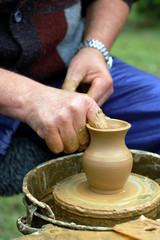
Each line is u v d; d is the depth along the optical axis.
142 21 10.08
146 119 1.71
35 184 1.33
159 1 9.62
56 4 1.65
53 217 1.06
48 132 1.25
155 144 1.66
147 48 7.55
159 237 0.90
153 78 1.87
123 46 7.76
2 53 1.59
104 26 1.84
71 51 1.82
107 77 1.58
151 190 1.23
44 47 1.64
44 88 1.31
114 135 1.18
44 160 1.76
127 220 1.11
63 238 0.92
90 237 0.93
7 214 2.55
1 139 1.65
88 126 1.23
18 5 1.52
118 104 1.76
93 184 1.22
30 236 0.93
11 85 1.34
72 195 1.23
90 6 2.01
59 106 1.25
